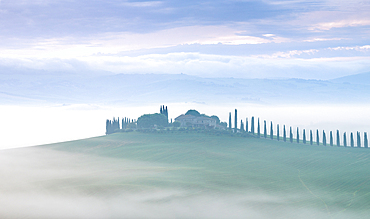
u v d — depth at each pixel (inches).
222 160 6422.2
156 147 7372.1
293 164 6245.1
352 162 6279.5
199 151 7027.6
